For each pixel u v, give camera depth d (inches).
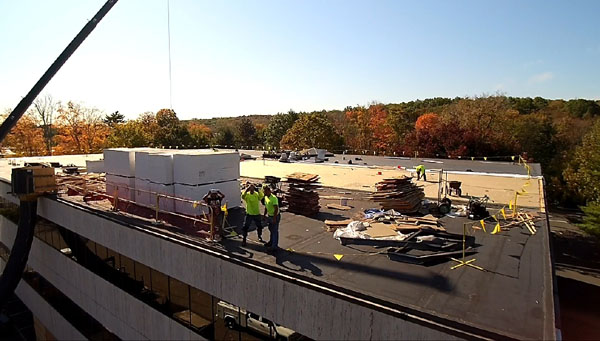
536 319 249.1
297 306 317.4
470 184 854.5
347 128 3189.0
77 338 679.1
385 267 348.5
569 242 1494.8
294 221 525.7
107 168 662.5
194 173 526.3
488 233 462.0
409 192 567.2
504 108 2384.4
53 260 730.8
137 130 2687.0
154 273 476.7
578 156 1701.5
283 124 3376.0
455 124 2076.8
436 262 361.4
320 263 359.3
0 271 1055.6
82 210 591.8
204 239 429.1
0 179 949.2
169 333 455.2
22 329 1090.7
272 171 1143.6
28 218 698.8
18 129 2524.6
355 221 482.0
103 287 572.4
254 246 413.1
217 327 396.5
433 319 249.8
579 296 1010.1
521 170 1106.7
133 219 521.7
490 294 290.4
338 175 1032.2
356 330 280.5
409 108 3619.6
